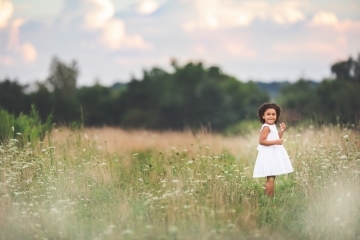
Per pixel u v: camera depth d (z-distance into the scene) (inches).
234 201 350.9
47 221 304.3
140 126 3019.2
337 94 2235.5
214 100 3250.5
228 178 386.0
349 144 429.7
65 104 2726.4
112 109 3171.8
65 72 3457.2
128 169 451.2
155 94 3282.5
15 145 482.0
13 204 323.9
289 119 690.8
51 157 429.7
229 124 3157.0
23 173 392.5
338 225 288.5
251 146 582.2
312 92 2780.5
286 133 565.9
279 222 306.8
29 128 519.5
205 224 285.9
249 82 3622.0
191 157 460.8
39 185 374.6
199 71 3567.9
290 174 408.2
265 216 319.9
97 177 403.5
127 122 3026.6
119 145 618.2
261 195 373.7
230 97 3324.3
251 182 398.0
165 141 675.4
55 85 3437.5
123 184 406.6
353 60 2551.7
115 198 366.0
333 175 365.4
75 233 299.9
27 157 426.3
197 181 357.1
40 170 406.3
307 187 358.6
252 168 437.4
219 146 577.0
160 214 311.9
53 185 377.7
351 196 320.5
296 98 2613.2
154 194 358.9
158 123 3110.2
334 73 2554.1
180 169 408.2
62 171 398.3
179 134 736.3
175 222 295.7
